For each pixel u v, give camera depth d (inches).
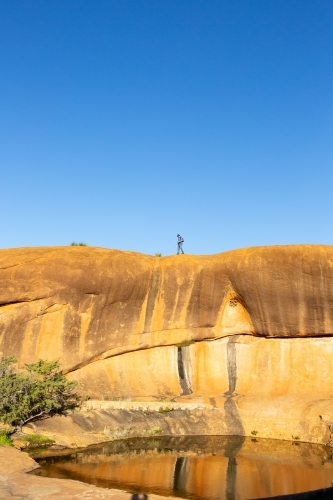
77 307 1330.0
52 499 703.1
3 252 1342.3
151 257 1429.6
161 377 1375.5
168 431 1222.9
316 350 1357.0
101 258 1362.0
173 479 876.6
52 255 1337.4
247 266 1365.7
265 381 1359.5
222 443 1152.8
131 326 1374.3
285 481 877.8
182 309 1393.9
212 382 1381.6
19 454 937.5
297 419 1230.9
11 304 1294.3
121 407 1266.0
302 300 1339.8
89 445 1090.1
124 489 812.0
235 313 1409.9
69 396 1248.2
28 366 1175.6
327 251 1322.6
